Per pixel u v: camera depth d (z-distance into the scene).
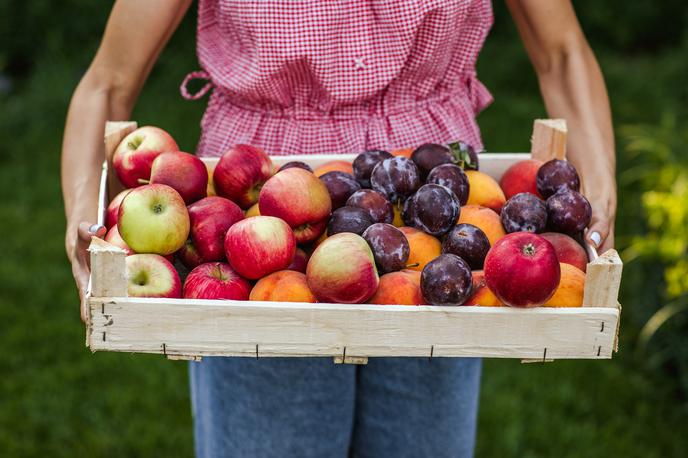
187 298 1.39
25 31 5.58
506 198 1.70
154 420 2.87
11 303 3.49
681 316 3.03
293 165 1.64
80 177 1.71
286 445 1.89
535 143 1.76
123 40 1.76
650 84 5.52
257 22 1.70
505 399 2.95
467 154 1.66
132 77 1.81
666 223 3.17
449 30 1.75
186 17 5.63
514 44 6.09
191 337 1.33
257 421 1.87
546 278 1.30
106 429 2.83
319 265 1.35
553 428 2.84
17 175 4.57
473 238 1.43
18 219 4.14
